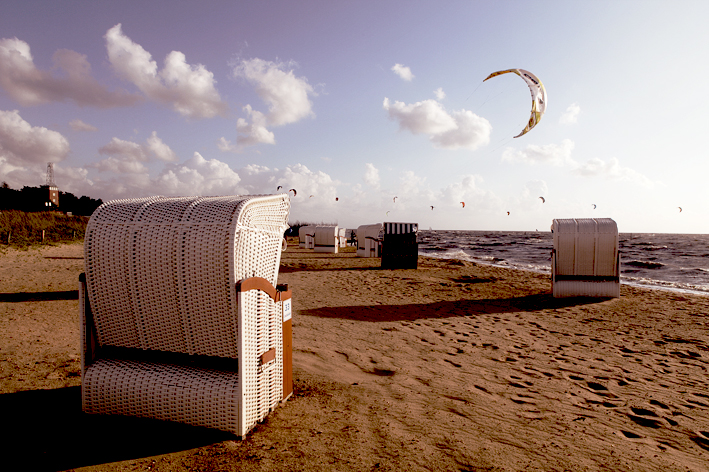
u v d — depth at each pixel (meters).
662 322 7.26
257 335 2.85
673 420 3.25
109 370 2.94
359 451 2.57
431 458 2.51
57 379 3.71
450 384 3.99
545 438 2.86
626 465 2.51
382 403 3.44
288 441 2.66
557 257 9.84
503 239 95.88
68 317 6.32
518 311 8.21
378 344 5.45
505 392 3.81
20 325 5.68
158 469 2.29
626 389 3.96
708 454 2.69
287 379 3.41
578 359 4.98
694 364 4.83
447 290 11.05
